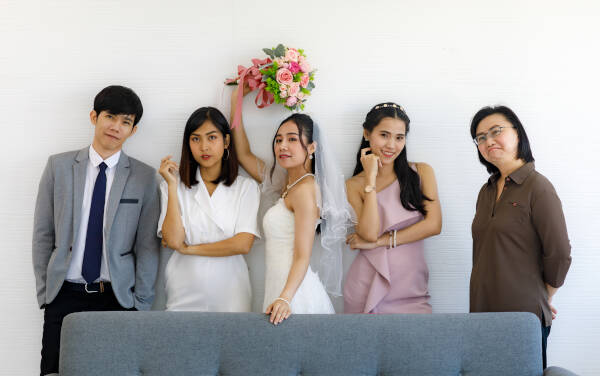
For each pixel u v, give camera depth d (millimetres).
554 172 3141
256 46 3104
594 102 3131
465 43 3131
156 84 3094
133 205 2826
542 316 2518
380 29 3123
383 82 3123
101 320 2244
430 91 3129
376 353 2246
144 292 2852
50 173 2805
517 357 2232
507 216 2539
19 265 3053
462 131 3141
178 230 2758
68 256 2730
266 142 3115
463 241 3154
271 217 2697
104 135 2748
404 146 2928
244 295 2924
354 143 3127
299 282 2473
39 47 3053
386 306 2893
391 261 2885
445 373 2219
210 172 2928
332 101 3121
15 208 3053
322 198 2676
